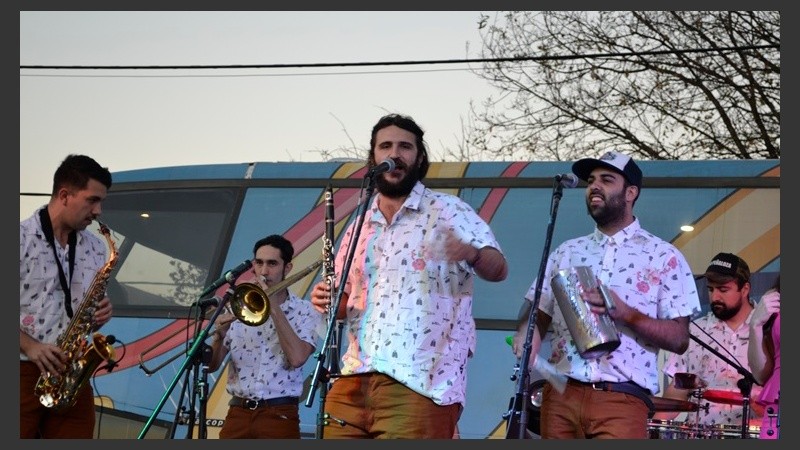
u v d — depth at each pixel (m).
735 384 9.85
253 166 12.64
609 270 7.51
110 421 11.78
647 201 11.60
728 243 11.37
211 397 11.57
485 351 11.31
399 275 7.18
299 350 9.12
